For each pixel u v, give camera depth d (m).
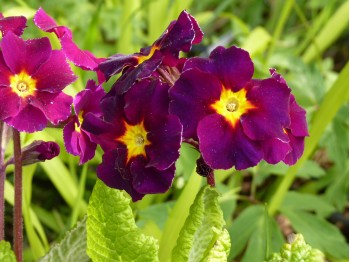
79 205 0.31
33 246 0.28
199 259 0.21
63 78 0.20
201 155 0.19
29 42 0.20
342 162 0.36
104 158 0.20
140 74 0.19
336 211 0.38
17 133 0.21
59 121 0.20
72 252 0.22
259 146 0.19
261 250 0.31
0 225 0.22
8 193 0.30
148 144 0.19
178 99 0.19
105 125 0.19
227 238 0.20
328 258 0.33
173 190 0.36
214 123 0.19
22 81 0.20
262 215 0.32
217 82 0.19
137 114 0.19
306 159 0.32
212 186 0.20
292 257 0.22
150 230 0.28
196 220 0.20
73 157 0.32
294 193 0.34
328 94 0.32
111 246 0.20
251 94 0.19
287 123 0.19
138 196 0.19
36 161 0.22
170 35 0.19
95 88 0.21
